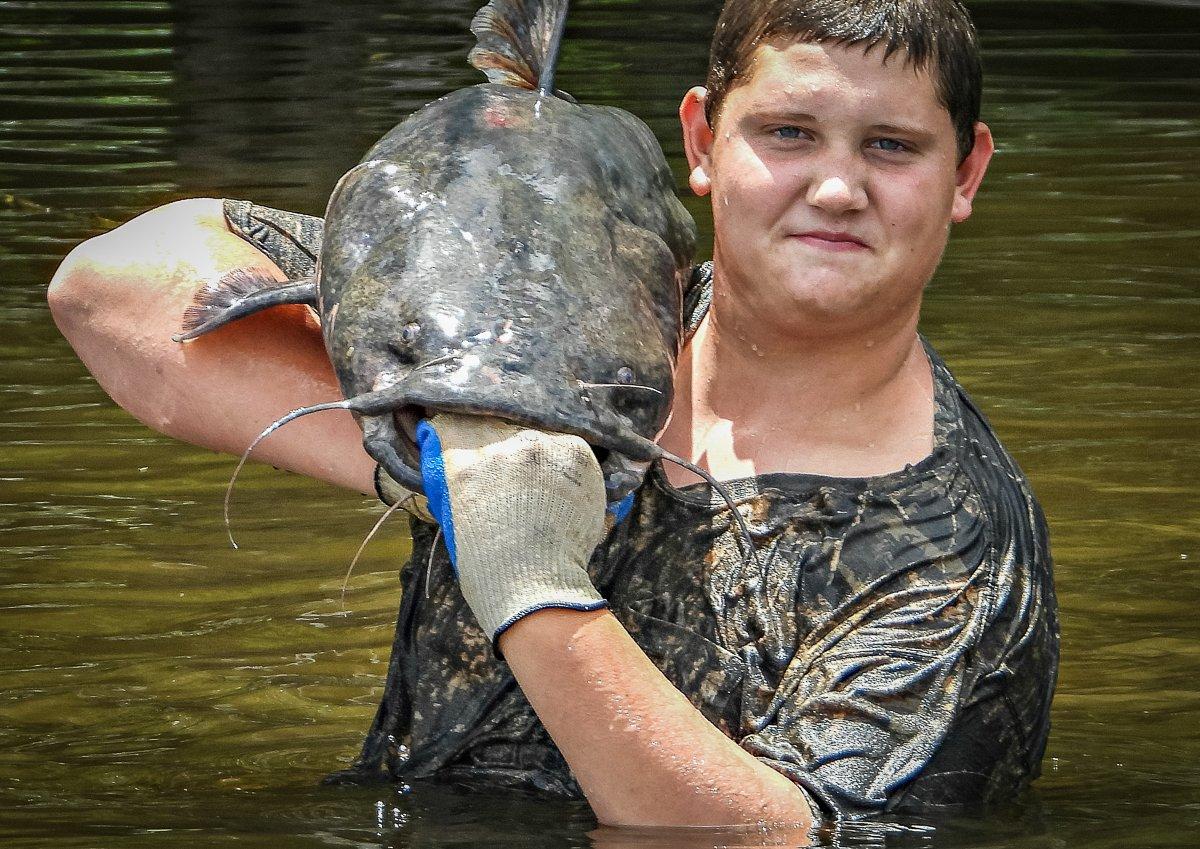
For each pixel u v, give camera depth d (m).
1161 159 16.80
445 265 4.36
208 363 4.98
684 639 4.43
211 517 8.01
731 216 4.49
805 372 4.59
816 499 4.49
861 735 4.25
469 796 4.61
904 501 4.50
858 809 4.16
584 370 4.21
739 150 4.45
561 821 4.34
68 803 4.82
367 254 4.48
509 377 4.11
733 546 4.46
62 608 6.88
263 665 6.32
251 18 24.19
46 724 5.71
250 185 15.02
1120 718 5.80
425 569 4.77
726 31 4.50
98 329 5.15
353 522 8.00
